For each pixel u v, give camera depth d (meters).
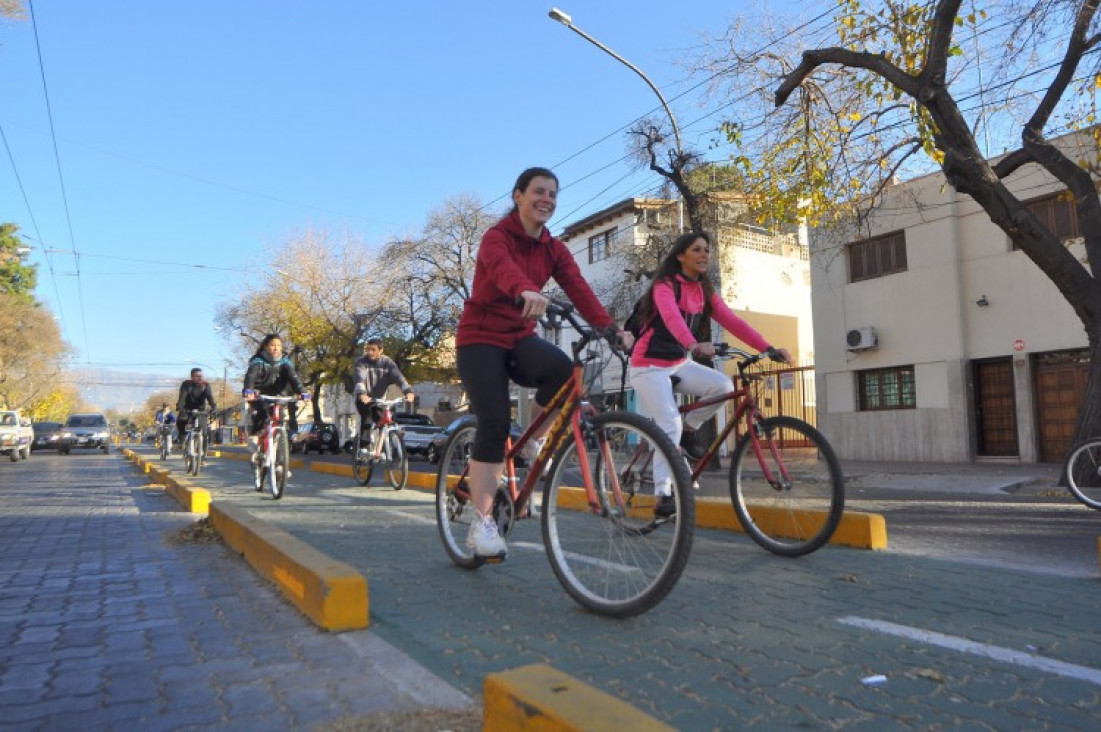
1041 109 10.75
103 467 19.44
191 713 2.34
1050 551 5.39
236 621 3.37
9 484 13.15
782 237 27.06
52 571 4.60
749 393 4.73
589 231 30.27
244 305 38.34
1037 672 2.54
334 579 3.16
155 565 4.78
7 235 45.59
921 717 2.19
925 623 3.11
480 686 2.49
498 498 3.92
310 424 33.09
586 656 2.74
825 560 4.40
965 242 17.06
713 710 2.24
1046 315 15.63
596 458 3.45
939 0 9.81
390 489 9.91
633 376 4.81
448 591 3.76
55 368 54.34
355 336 35.22
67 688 2.57
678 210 18.94
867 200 14.00
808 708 2.25
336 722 2.21
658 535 3.23
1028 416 15.83
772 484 4.62
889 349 18.25
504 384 3.76
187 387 13.18
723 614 3.26
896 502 9.56
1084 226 10.59
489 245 3.57
